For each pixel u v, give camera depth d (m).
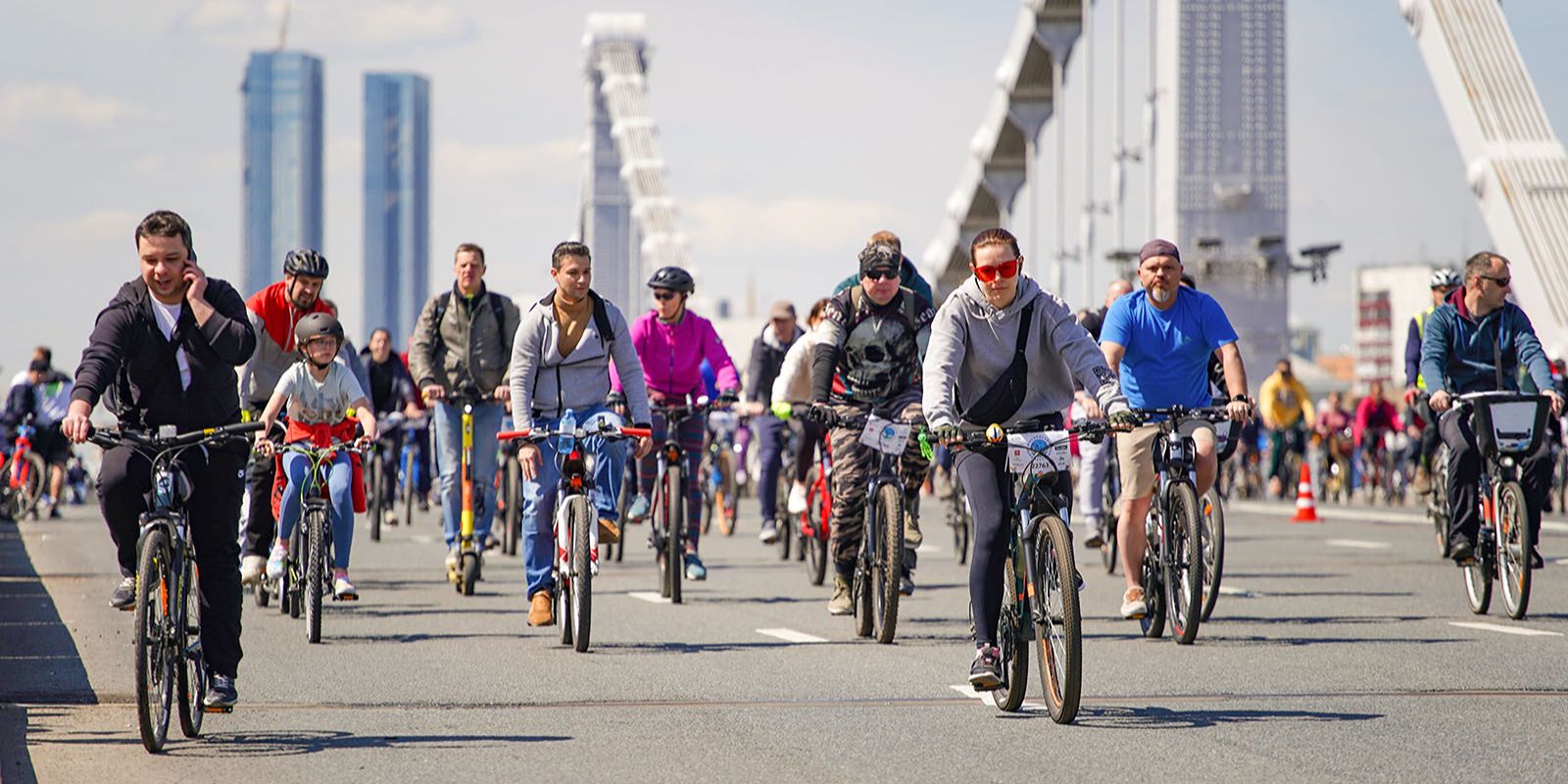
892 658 25.25
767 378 43.44
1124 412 19.77
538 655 25.83
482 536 35.97
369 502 53.03
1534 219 77.88
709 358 36.34
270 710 20.67
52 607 32.91
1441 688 21.77
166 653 18.31
